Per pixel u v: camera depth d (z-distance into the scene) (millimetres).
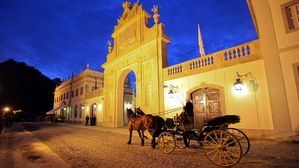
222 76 12133
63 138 13039
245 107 10797
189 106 8008
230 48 12008
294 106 8930
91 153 8055
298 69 9117
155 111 16312
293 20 9812
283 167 5230
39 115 54375
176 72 15359
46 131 18609
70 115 38125
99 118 26172
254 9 10781
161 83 16312
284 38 9664
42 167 6105
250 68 10906
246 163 5727
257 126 10188
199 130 7336
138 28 20344
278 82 9500
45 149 9156
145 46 18812
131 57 20781
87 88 33219
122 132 16453
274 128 9422
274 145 8117
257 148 7633
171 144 8031
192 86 13789
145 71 18562
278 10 10070
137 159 6828
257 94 10438
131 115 10336
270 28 10141
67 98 41031
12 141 11992
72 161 6797
